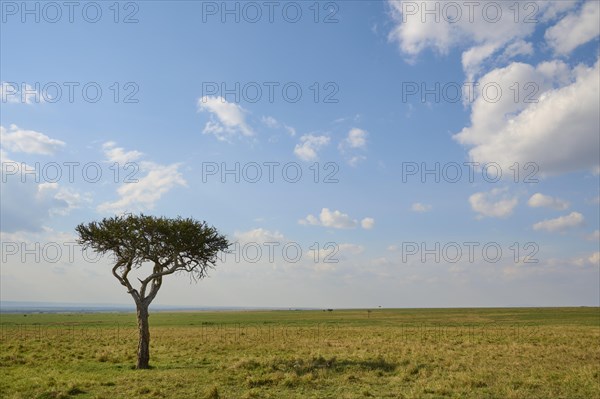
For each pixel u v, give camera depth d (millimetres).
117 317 132875
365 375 24500
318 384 22031
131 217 29125
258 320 113562
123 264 29719
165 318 133875
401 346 40781
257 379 22250
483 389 20594
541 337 51156
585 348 39031
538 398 18906
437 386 20750
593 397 19141
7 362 30016
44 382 21906
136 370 26875
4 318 121125
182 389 20641
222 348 40750
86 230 28875
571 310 163125
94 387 21141
